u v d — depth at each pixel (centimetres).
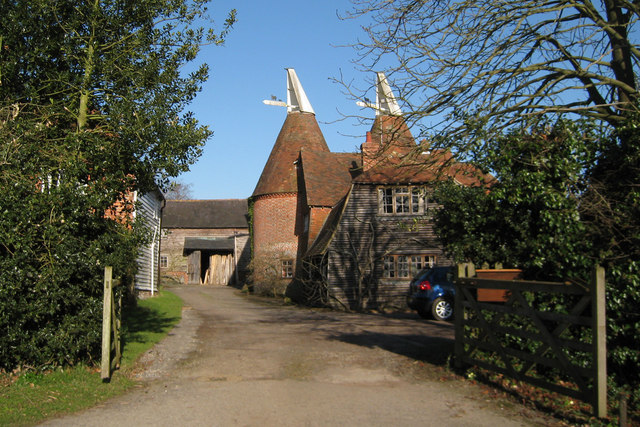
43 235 746
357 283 2322
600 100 985
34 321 744
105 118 930
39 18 925
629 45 920
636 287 620
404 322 1625
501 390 697
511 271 778
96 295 818
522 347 729
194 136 951
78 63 963
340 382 765
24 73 945
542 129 790
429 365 873
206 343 1152
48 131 910
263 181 3288
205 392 705
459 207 848
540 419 574
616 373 656
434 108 921
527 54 968
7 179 762
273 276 3053
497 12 909
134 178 952
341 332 1355
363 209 2362
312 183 2869
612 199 691
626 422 522
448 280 1731
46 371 768
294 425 556
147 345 1085
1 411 591
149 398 673
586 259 670
